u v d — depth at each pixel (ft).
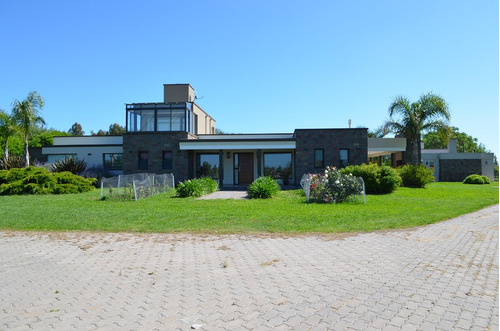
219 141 71.00
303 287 15.72
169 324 12.30
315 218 32.58
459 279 16.51
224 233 27.12
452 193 57.88
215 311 13.34
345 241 24.29
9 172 63.00
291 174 78.33
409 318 12.46
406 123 79.51
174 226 29.55
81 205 43.86
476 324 11.94
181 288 15.87
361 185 45.19
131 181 58.18
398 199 48.49
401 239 24.77
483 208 40.29
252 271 18.12
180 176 73.61
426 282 16.16
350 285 15.89
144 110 76.18
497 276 16.88
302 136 69.82
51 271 18.69
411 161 83.92
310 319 12.50
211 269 18.58
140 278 17.35
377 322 12.19
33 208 41.06
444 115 78.54
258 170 70.33
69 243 24.80
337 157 69.41
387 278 16.78
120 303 14.29
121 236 26.76
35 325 12.41
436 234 26.32
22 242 25.21
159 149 74.33
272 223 30.27
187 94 89.45
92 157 89.20
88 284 16.61
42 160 90.68
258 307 13.62
